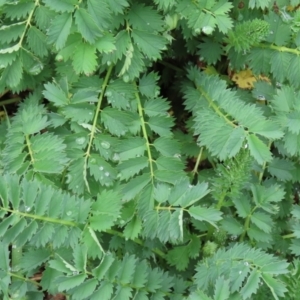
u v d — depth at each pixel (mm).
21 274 908
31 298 912
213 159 984
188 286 921
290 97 947
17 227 850
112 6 904
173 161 926
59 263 855
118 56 931
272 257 873
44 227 860
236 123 921
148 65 965
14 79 936
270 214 947
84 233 873
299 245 916
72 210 863
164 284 902
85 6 898
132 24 937
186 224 952
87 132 932
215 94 954
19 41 926
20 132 924
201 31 969
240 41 960
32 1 916
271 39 967
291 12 996
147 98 963
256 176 970
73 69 947
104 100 968
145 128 944
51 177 921
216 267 879
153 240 931
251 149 896
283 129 936
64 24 891
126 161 920
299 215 916
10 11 916
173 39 980
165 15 948
